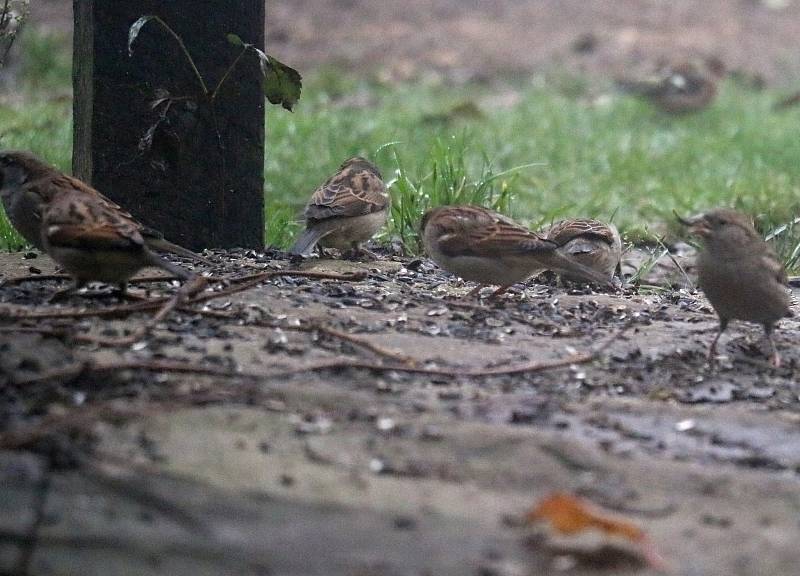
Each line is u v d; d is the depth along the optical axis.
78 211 10.76
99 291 11.69
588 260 14.36
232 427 8.07
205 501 7.00
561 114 28.55
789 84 35.09
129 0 14.20
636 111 29.80
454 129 25.73
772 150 24.70
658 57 36.69
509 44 38.25
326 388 9.02
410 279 13.85
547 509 6.98
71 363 8.95
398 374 9.69
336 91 31.84
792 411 9.73
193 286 10.76
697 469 8.09
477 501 7.32
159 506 6.91
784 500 7.69
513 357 10.54
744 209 19.20
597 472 7.92
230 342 10.11
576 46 37.69
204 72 14.48
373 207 15.18
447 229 12.96
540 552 6.73
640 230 18.42
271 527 6.78
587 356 10.54
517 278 12.89
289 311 11.48
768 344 11.90
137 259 10.66
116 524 6.67
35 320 10.06
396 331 11.17
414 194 17.05
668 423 9.11
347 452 7.87
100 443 7.61
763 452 8.62
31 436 7.51
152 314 10.66
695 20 41.19
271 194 19.50
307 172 20.86
